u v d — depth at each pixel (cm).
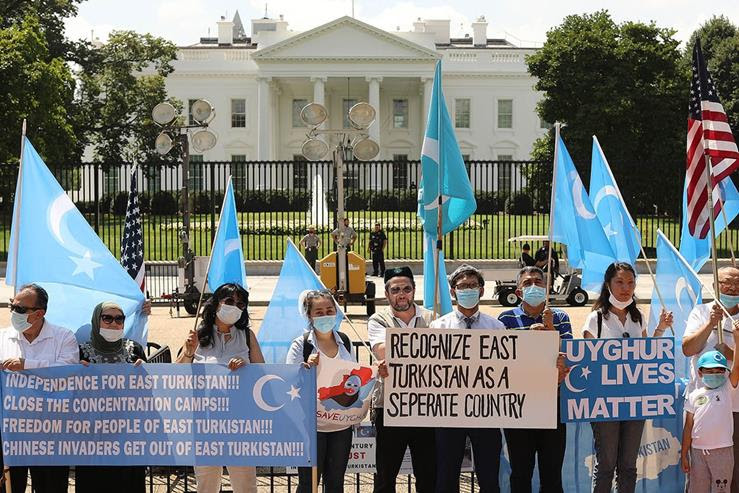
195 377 605
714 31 5950
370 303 1897
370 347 686
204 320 628
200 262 2020
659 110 4306
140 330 743
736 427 642
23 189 713
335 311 623
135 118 5628
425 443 645
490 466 625
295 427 605
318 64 6856
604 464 643
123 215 4112
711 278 2356
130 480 633
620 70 4344
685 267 716
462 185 759
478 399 620
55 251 715
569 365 631
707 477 631
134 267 895
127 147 5681
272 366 604
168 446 609
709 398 625
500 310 1995
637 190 2916
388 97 7425
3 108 3806
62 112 4181
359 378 621
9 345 617
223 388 605
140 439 609
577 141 4409
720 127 717
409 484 709
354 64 6844
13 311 607
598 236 736
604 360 634
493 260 2602
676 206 2903
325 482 628
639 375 637
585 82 4409
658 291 750
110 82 5500
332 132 1844
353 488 748
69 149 4147
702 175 720
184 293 1927
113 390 606
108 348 629
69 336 630
